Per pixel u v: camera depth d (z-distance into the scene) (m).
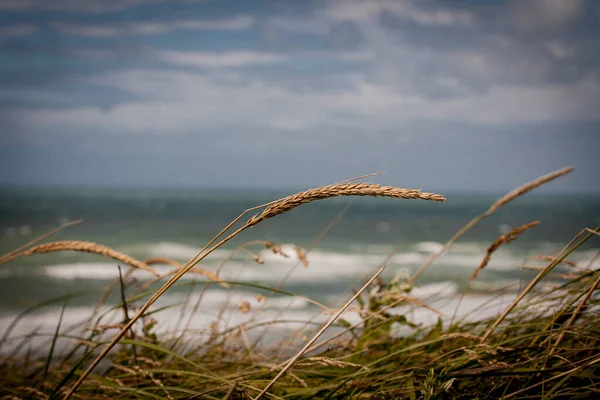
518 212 121.50
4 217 94.94
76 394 2.61
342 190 1.52
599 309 2.70
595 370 2.38
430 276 30.34
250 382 2.42
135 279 3.46
